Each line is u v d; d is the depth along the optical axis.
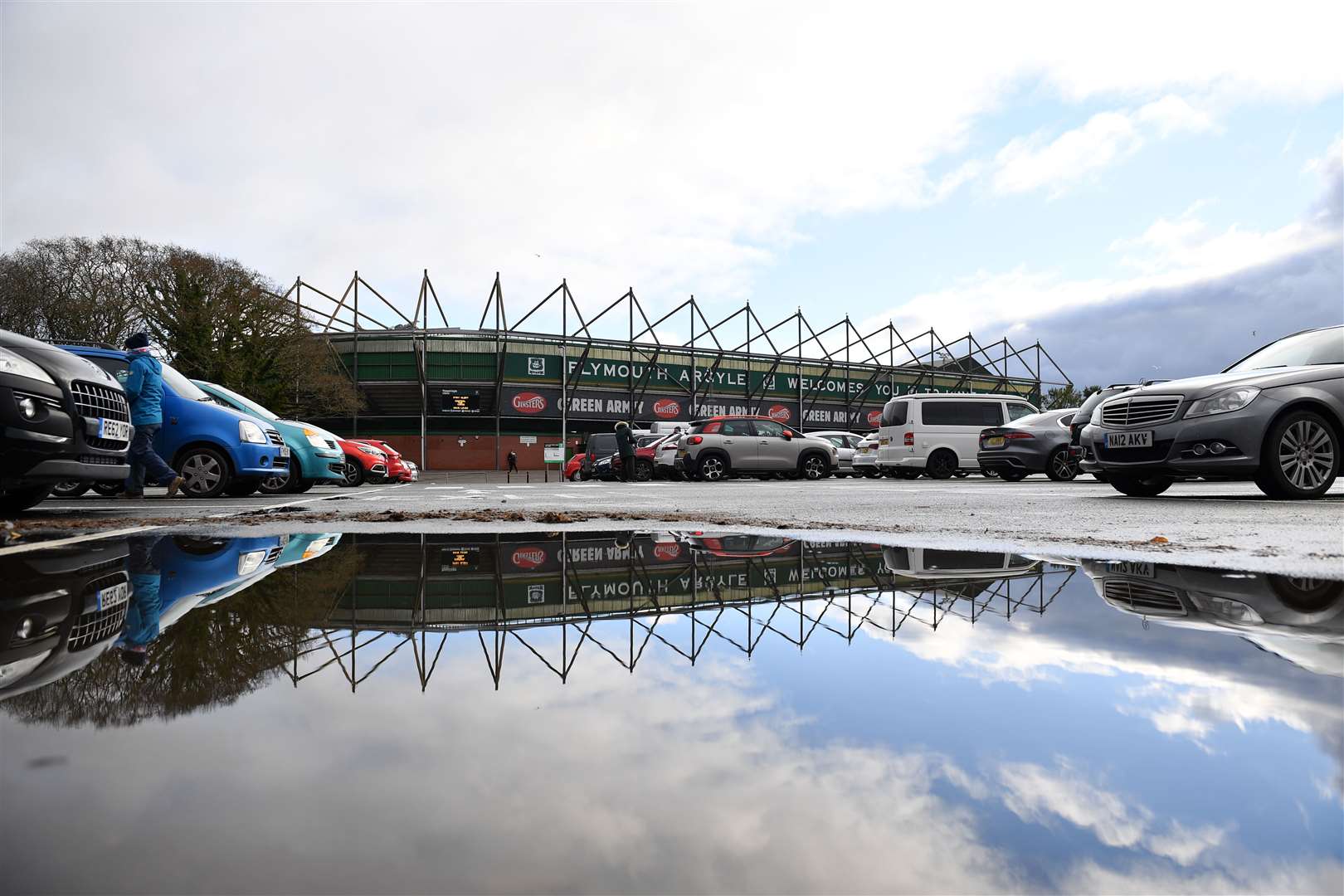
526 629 1.24
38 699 0.79
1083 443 7.00
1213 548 2.76
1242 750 0.64
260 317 28.02
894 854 0.44
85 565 2.21
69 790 0.54
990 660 1.01
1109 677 0.90
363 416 42.25
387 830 0.47
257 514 4.80
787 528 3.72
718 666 0.97
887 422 15.62
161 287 26.84
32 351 4.55
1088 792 0.55
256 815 0.49
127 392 6.77
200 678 0.89
